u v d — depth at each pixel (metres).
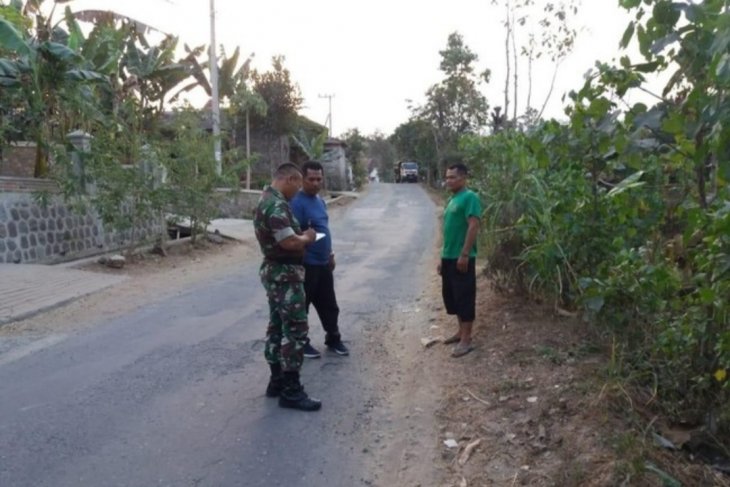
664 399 4.39
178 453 4.16
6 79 13.07
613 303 4.92
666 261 5.07
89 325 7.61
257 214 4.82
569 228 5.71
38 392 5.24
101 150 12.52
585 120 4.46
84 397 5.12
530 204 6.52
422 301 8.91
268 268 4.84
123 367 5.91
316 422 4.68
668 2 3.17
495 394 4.95
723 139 2.85
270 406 4.97
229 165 16.59
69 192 12.30
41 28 14.96
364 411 4.90
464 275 5.95
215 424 4.62
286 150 36.50
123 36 19.42
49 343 6.79
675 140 3.61
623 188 4.08
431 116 42.75
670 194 5.25
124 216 12.62
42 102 13.80
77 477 3.83
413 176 56.44
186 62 28.03
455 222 6.02
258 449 4.24
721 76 2.67
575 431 4.11
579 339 5.70
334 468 4.02
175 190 13.77
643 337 4.87
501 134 8.48
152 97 23.77
